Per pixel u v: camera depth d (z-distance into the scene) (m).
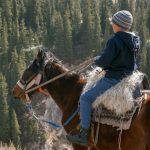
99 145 7.97
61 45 117.56
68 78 8.56
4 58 116.94
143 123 7.29
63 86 8.57
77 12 130.25
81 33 126.56
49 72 8.63
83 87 8.32
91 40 120.75
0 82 90.56
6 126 86.69
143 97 7.52
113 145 7.76
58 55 118.06
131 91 7.44
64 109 8.57
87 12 126.62
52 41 129.00
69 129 8.48
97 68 7.96
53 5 141.50
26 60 101.94
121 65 7.50
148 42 113.81
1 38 119.88
